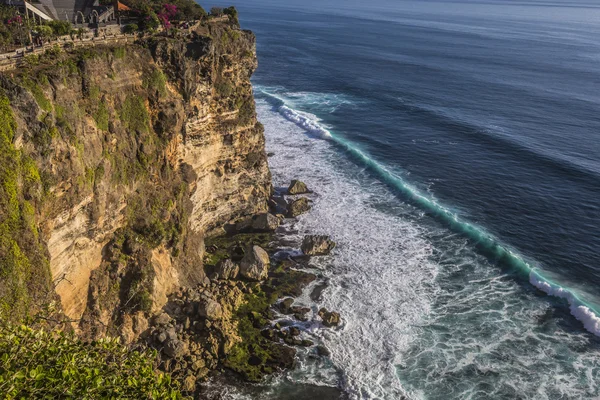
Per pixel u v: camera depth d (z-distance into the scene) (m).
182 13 49.84
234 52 49.47
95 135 33.59
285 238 51.72
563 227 55.06
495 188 63.78
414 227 54.53
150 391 16.53
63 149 29.69
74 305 32.75
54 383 15.16
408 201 60.06
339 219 55.62
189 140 45.72
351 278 45.69
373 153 74.25
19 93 27.03
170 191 42.03
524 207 59.19
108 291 35.41
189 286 41.78
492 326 40.16
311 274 46.00
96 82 34.75
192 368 34.59
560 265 48.44
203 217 50.19
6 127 25.94
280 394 33.53
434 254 49.72
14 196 26.00
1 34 35.72
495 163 71.19
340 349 37.38
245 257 45.66
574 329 40.03
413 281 45.50
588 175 66.88
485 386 34.62
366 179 65.38
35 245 27.16
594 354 37.50
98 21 46.69
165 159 41.50
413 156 73.38
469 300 43.16
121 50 38.09
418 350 37.62
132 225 37.84
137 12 46.00
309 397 33.41
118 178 36.06
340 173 66.88
